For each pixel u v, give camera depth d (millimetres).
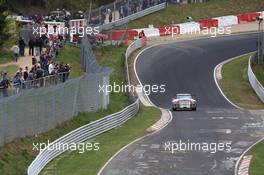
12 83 104688
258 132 117312
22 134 93375
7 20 154000
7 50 153250
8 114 89062
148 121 127312
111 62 177875
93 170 89812
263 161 96000
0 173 78875
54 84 110500
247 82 174750
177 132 116938
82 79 118562
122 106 140375
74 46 170250
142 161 95438
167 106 152375
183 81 175750
